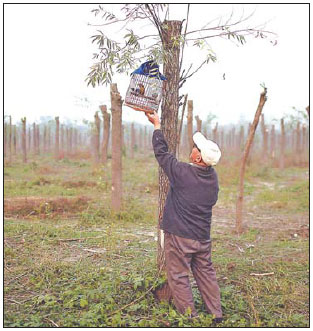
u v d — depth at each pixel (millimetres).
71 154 30203
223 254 6645
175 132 4684
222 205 11828
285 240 7656
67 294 4609
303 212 10789
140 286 4723
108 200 10664
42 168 19281
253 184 16844
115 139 9250
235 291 4980
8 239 6941
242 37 4523
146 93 4441
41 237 7145
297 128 26969
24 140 22781
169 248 4215
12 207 9406
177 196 4195
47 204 9141
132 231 8070
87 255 6262
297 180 18594
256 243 7488
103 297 4551
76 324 4086
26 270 5512
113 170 9289
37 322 4074
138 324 4012
